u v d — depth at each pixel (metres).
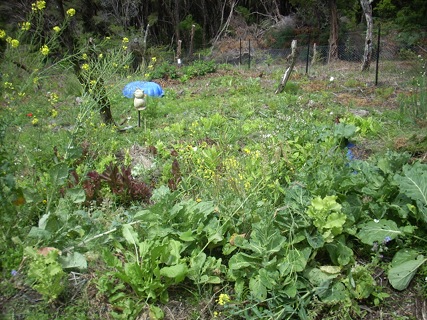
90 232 3.54
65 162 4.14
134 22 24.23
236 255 3.45
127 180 4.67
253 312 3.23
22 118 4.39
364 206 4.00
